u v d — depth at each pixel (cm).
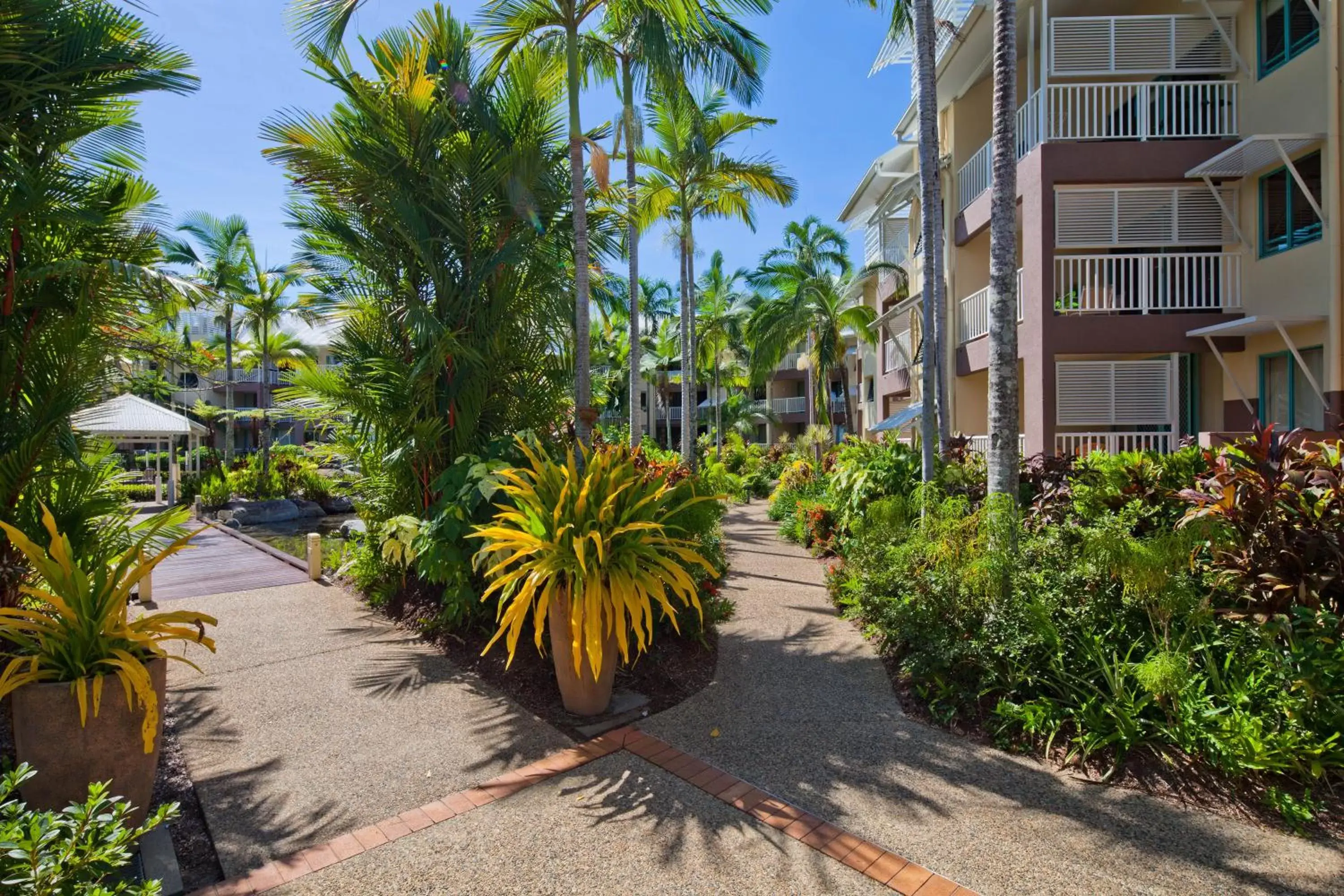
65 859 203
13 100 457
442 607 654
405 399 724
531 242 746
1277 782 349
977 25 1238
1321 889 277
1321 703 360
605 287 1350
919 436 1594
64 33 467
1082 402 1112
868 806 343
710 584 615
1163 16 1065
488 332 747
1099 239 1111
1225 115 1075
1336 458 416
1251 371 1025
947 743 416
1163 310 1085
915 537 566
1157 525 513
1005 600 462
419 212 717
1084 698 410
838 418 3916
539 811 340
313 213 745
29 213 454
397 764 391
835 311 2244
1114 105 1272
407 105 691
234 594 847
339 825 328
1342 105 862
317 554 940
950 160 1549
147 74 496
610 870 293
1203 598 420
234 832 322
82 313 465
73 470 478
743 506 2020
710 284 3425
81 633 316
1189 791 350
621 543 442
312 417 806
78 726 307
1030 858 299
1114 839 313
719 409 3172
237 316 2788
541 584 452
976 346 1420
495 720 452
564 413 815
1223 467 439
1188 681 382
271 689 511
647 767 386
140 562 362
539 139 785
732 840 314
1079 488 595
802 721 449
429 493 730
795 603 780
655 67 796
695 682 522
